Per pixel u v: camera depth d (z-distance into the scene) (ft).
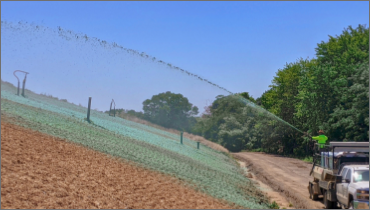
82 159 39.24
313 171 55.47
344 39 140.26
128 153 50.01
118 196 31.35
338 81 118.32
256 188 57.57
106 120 72.84
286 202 49.65
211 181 47.91
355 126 105.60
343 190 41.27
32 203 25.29
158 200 32.89
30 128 45.52
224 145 101.50
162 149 64.90
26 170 30.71
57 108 67.46
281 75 159.63
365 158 45.42
